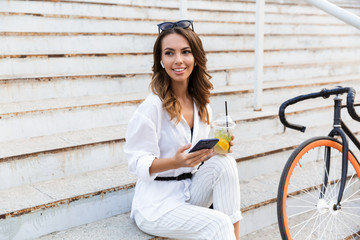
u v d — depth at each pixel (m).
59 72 3.21
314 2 2.66
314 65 4.53
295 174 2.93
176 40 1.78
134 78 3.37
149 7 4.38
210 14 4.72
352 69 4.93
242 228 2.46
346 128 2.24
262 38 3.27
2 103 2.79
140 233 2.02
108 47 3.67
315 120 3.63
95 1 4.00
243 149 2.93
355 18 2.49
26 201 2.04
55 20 3.57
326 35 5.28
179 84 1.88
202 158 1.71
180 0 2.92
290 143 3.10
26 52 3.24
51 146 2.39
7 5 3.53
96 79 3.17
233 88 3.64
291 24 5.20
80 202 2.12
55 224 2.06
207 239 1.70
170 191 1.88
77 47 3.50
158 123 1.79
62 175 2.40
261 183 2.76
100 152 2.52
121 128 2.85
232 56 4.24
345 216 2.73
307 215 2.75
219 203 1.85
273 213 2.60
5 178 2.21
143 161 1.74
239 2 5.26
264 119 3.29
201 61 1.86
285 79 4.31
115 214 2.26
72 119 2.75
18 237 1.96
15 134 2.54
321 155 3.12
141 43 3.87
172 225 1.79
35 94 2.92
